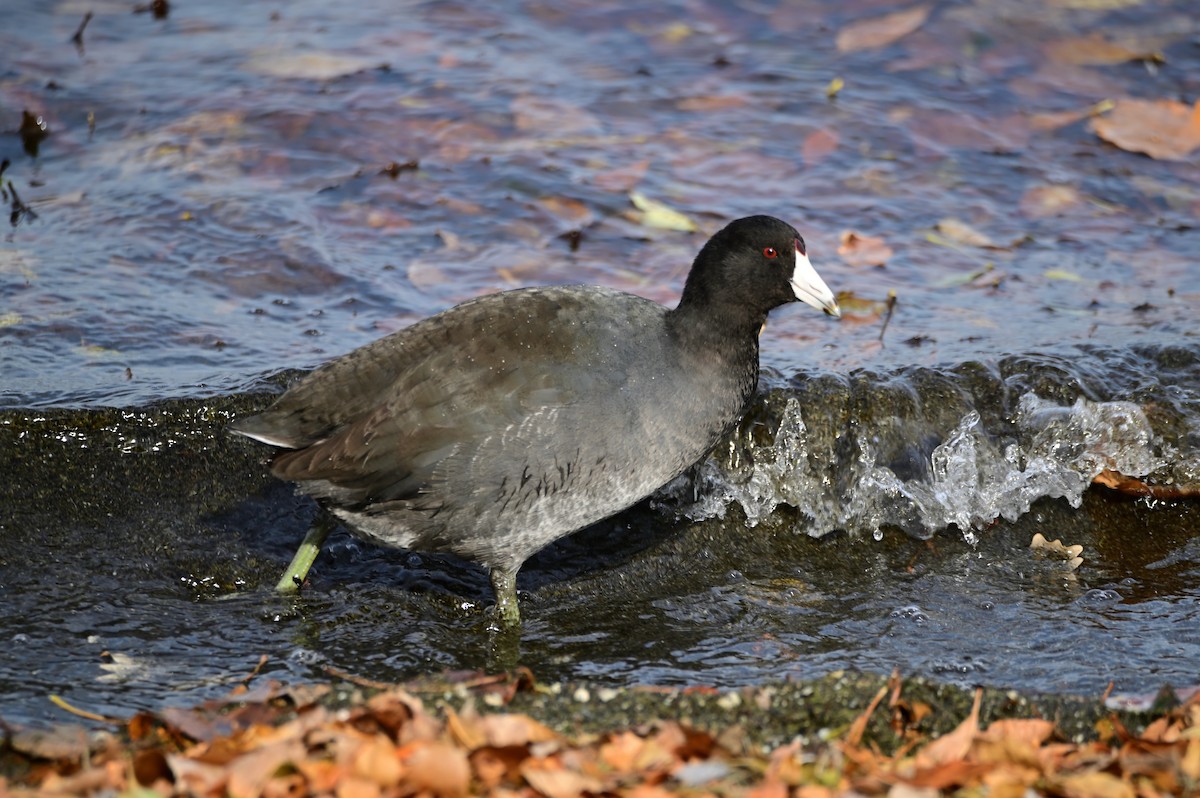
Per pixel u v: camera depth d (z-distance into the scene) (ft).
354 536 32.09
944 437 36.68
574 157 49.57
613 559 33.53
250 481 33.94
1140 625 30.55
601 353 29.53
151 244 43.29
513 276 43.24
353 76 53.47
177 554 31.60
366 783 19.89
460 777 19.76
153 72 53.21
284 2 59.06
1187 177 50.52
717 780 20.79
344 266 43.06
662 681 27.76
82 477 32.91
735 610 31.37
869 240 45.88
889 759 22.84
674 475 31.24
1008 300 42.91
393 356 29.50
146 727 22.93
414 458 28.66
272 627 29.43
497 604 30.66
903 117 53.11
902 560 34.12
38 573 30.17
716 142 51.13
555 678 27.94
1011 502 36.09
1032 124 53.11
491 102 52.44
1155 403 37.24
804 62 56.24
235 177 47.39
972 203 48.57
